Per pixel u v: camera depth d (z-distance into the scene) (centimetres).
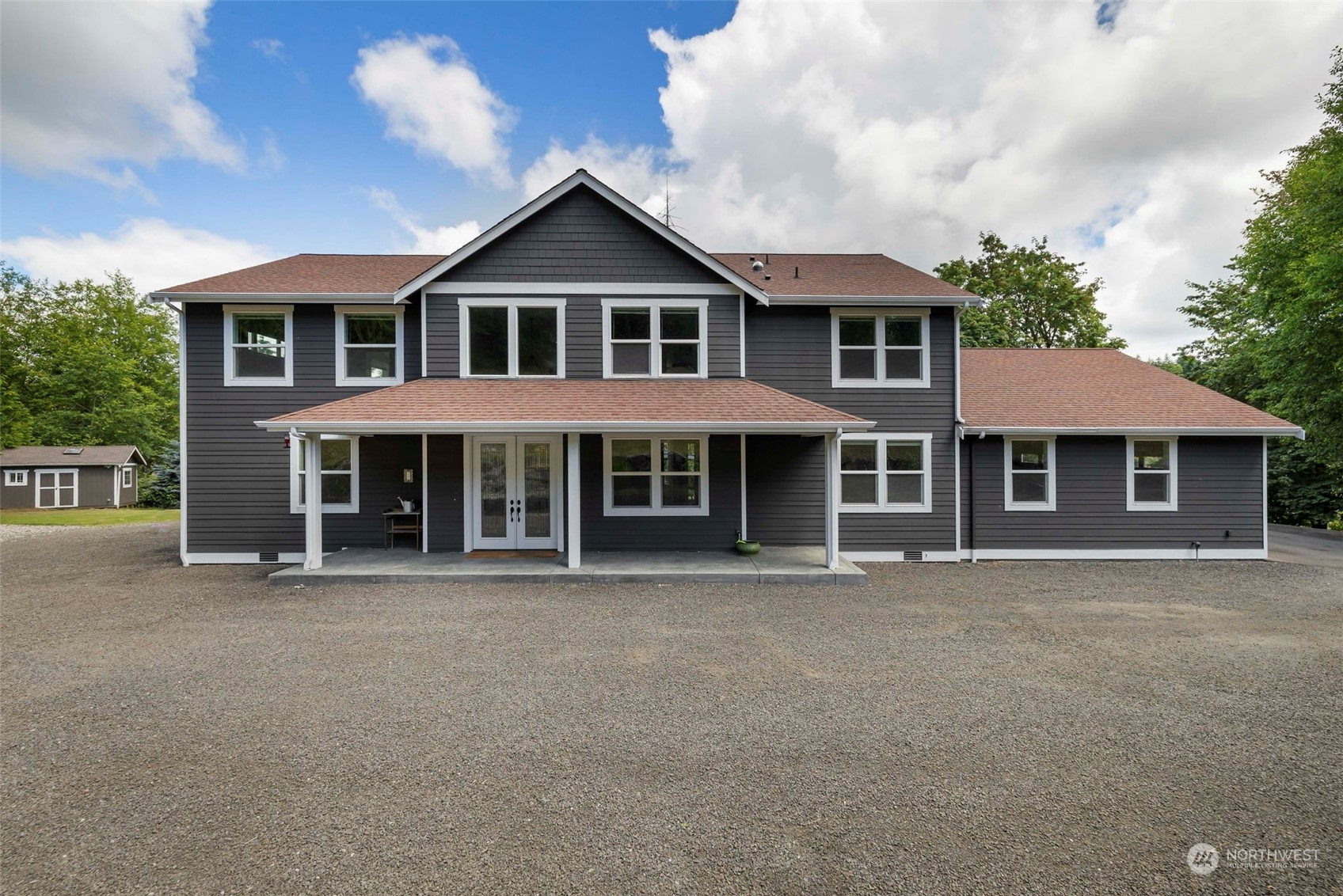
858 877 271
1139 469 1191
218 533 1137
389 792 348
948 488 1186
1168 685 519
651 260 1123
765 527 1173
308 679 533
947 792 348
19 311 3591
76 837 304
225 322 1132
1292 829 313
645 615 752
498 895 259
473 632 677
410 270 1300
